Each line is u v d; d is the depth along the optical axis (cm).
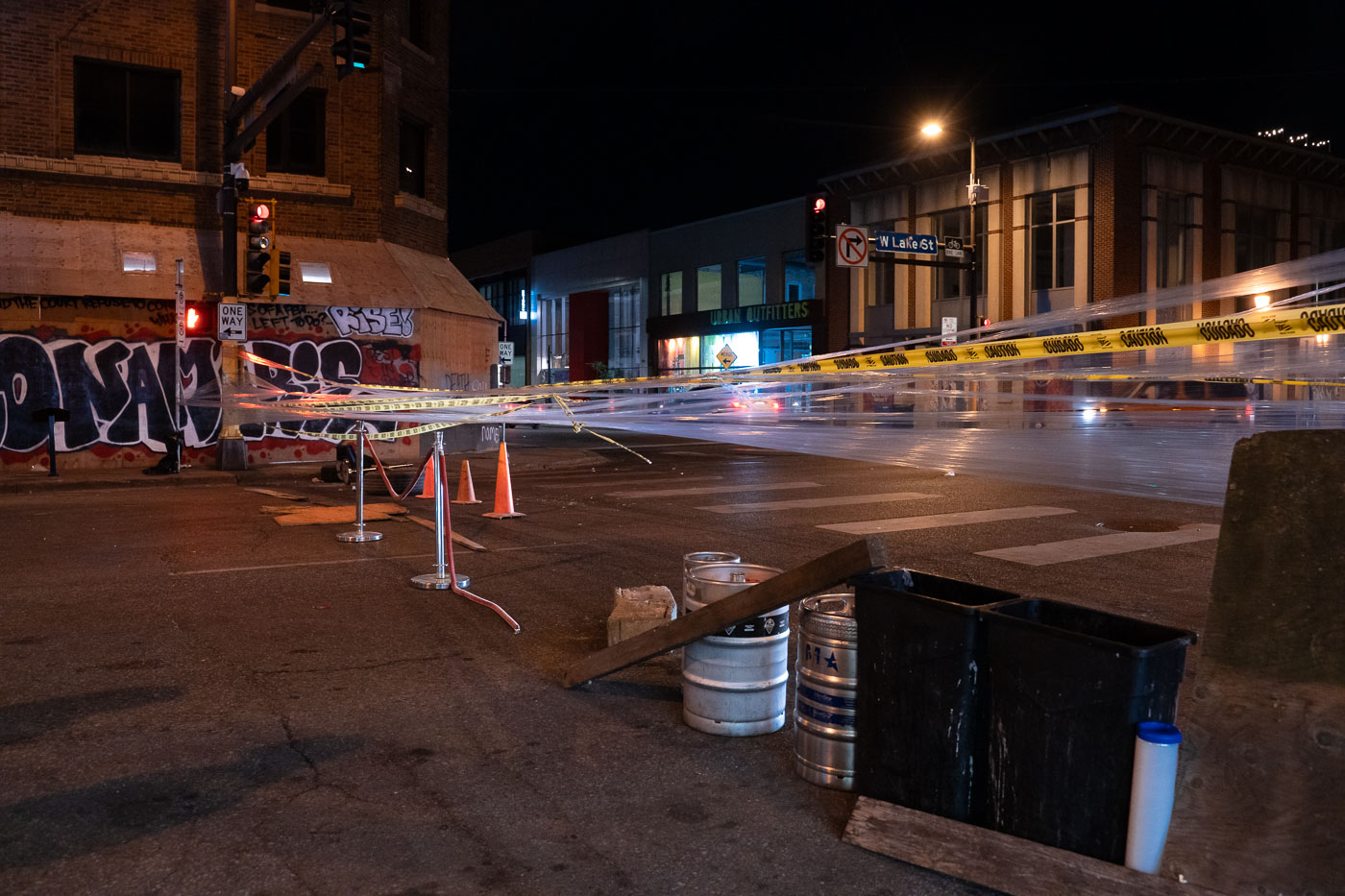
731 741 459
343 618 680
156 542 984
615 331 5462
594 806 389
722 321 4641
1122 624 345
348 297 1939
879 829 353
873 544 385
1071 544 976
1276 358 586
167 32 1839
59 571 830
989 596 380
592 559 902
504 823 373
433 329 2098
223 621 666
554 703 510
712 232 4762
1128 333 416
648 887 327
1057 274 3353
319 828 367
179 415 1778
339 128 2000
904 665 364
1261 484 318
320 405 1823
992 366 738
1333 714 287
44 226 1748
